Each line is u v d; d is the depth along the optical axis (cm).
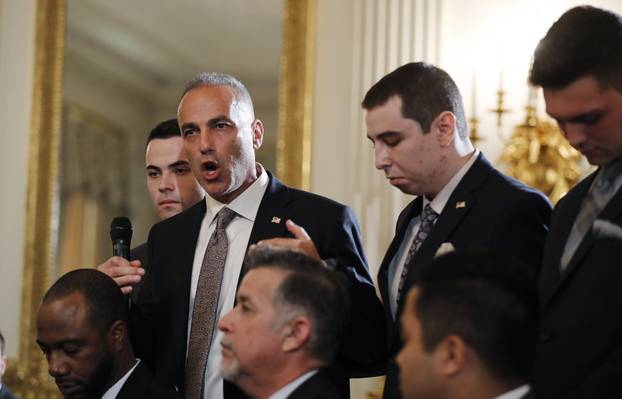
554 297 236
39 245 627
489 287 182
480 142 558
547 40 227
